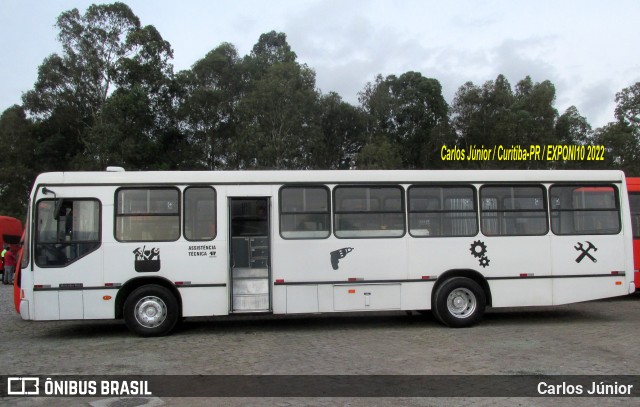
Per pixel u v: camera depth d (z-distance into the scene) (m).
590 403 5.72
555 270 10.49
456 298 10.30
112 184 9.77
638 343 8.70
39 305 9.44
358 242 10.12
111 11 40.28
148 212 9.81
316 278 9.98
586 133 47.03
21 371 7.32
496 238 10.40
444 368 7.15
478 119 45.19
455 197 10.45
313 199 10.14
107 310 9.57
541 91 44.47
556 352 8.05
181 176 9.92
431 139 47.91
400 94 53.03
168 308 9.70
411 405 5.68
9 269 21.72
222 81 42.72
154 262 9.69
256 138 37.78
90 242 9.62
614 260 10.66
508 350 8.22
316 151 41.97
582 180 10.74
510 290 10.38
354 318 11.84
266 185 10.05
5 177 39.91
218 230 9.86
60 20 39.72
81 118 41.66
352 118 49.69
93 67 39.69
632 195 14.26
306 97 39.09
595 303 13.86
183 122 41.81
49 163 42.00
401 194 10.31
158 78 38.38
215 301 9.77
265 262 9.98
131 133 35.62
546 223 10.56
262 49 49.53
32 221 9.58
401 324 10.91
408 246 10.22
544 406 5.63
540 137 42.91
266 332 10.20
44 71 40.34
